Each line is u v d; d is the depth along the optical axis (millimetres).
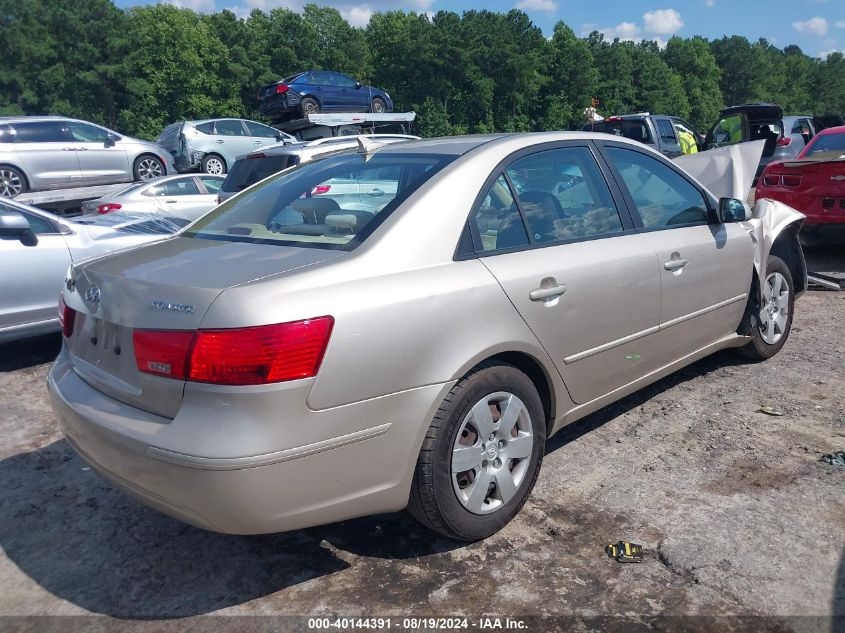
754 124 16406
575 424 4074
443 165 3027
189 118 60469
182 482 2236
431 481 2650
